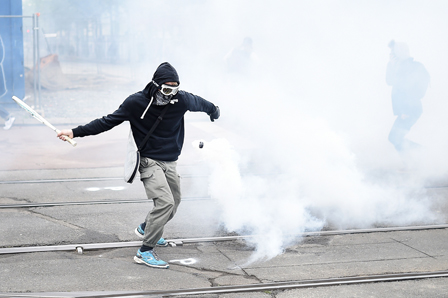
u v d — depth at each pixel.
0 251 4.56
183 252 4.76
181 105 4.28
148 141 4.30
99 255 4.62
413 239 5.25
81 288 3.85
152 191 4.30
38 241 4.86
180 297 3.78
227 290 3.91
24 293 3.72
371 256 4.75
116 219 5.62
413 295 3.93
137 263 4.43
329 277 4.23
